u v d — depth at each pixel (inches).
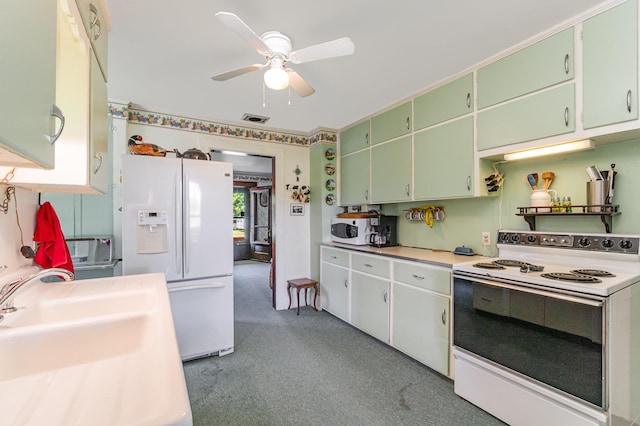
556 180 79.0
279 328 121.4
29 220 59.1
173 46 73.4
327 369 88.9
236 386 80.2
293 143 152.3
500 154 79.5
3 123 19.3
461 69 86.9
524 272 65.1
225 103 111.0
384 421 66.3
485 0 58.2
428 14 62.2
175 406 20.1
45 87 26.4
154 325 36.9
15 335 36.1
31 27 23.6
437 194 96.5
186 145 124.9
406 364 91.8
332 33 68.3
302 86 74.4
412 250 112.1
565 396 55.0
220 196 99.6
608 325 50.7
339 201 147.8
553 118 68.4
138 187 88.1
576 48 64.6
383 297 103.7
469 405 71.6
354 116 127.8
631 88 57.4
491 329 67.7
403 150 109.7
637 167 65.4
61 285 57.7
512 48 75.5
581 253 69.1
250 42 57.3
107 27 62.8
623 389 55.1
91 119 46.2
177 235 92.4
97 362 26.3
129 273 86.9
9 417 19.2
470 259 88.6
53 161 28.8
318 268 146.7
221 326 98.4
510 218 88.9
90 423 18.5
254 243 310.3
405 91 102.3
